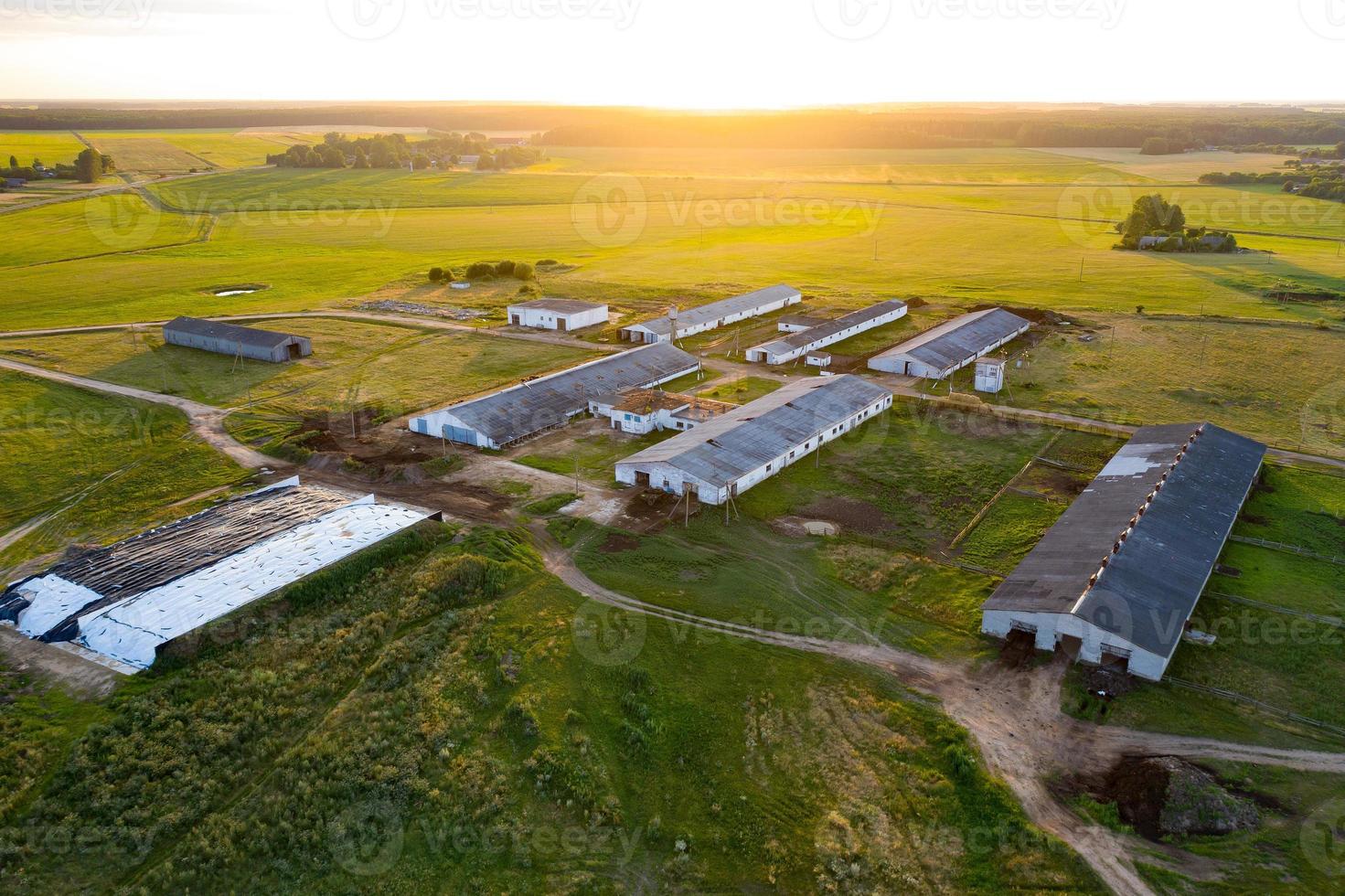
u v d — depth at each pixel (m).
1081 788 37.75
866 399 82.50
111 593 49.53
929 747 40.00
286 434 77.12
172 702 41.44
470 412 76.38
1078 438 77.62
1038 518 62.31
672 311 116.69
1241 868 33.66
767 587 52.94
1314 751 39.88
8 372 91.19
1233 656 46.62
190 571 51.66
